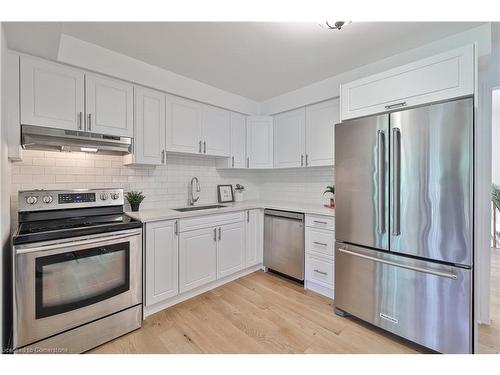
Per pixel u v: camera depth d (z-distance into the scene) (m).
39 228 1.64
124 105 2.23
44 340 1.52
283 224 2.86
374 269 1.90
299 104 3.04
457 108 1.52
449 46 1.95
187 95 2.68
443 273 1.56
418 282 1.69
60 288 1.58
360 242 1.98
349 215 2.05
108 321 1.78
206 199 3.30
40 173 2.04
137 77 2.28
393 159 1.77
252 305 2.30
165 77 2.49
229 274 2.78
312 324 2.00
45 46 1.65
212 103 2.94
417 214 1.68
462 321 1.52
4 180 1.44
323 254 2.47
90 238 1.69
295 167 3.17
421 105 1.75
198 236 2.47
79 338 1.65
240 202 3.47
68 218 1.93
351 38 1.98
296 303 2.34
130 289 1.89
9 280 1.59
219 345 1.74
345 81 2.60
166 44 2.03
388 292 1.82
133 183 2.61
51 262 1.54
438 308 1.61
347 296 2.07
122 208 2.23
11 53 1.67
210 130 2.97
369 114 2.00
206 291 2.58
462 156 1.51
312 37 1.96
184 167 3.07
